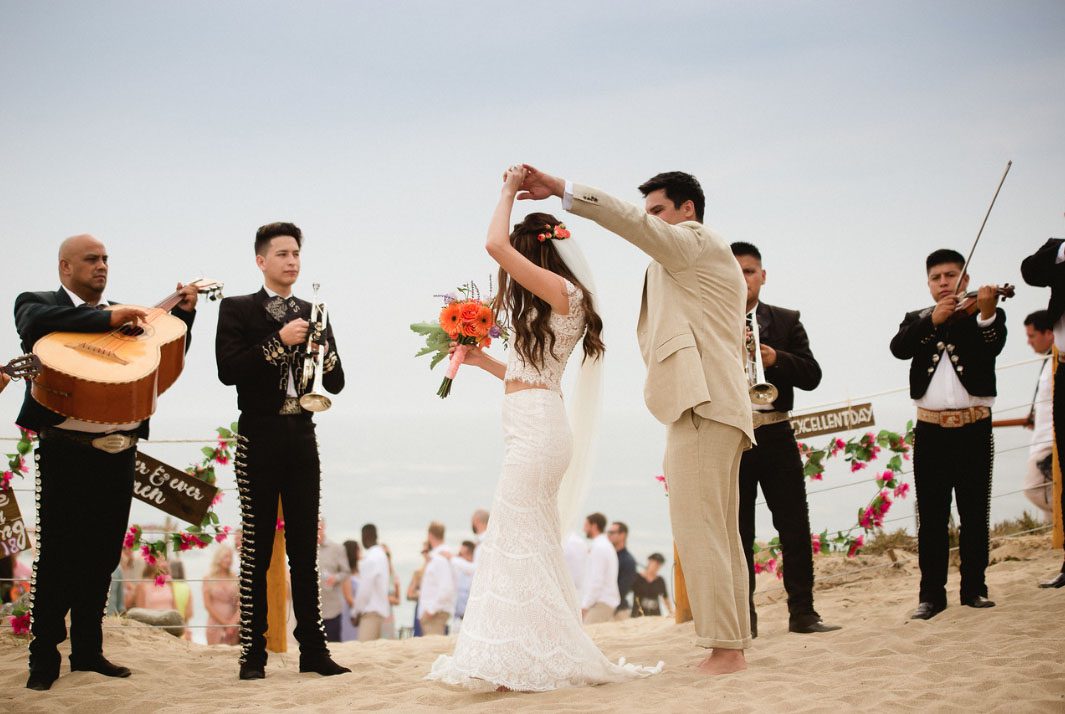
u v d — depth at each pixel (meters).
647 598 13.38
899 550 8.35
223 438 6.95
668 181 5.26
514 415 4.97
